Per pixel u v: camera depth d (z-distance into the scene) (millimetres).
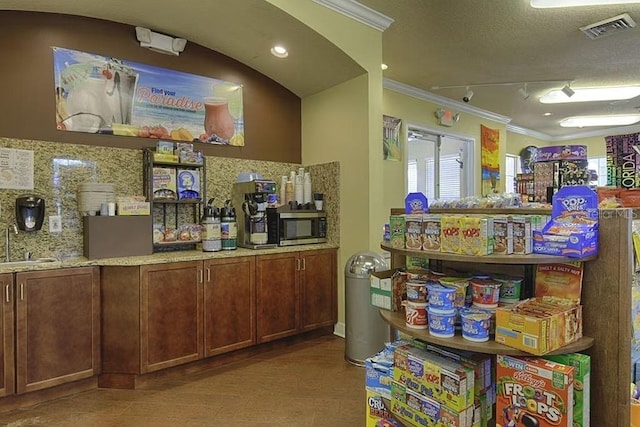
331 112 3811
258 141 3877
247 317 3109
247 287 3111
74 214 2879
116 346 2611
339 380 2738
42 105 2781
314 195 3852
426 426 1538
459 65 4402
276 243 3439
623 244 1375
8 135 2648
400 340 2027
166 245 3182
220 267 2971
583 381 1336
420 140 5656
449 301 1512
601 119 6781
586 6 3078
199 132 3510
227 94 3672
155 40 3203
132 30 3162
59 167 2832
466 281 1635
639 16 3268
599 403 1437
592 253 1407
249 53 3531
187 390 2592
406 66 4418
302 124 4176
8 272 2260
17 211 2576
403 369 1651
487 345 1420
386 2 3090
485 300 1560
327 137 3855
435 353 1631
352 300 3029
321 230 3758
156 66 3287
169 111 3352
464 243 1493
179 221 3381
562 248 1398
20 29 2717
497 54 4082
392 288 1851
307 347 3387
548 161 2186
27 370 2326
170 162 3145
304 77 3771
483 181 6379
